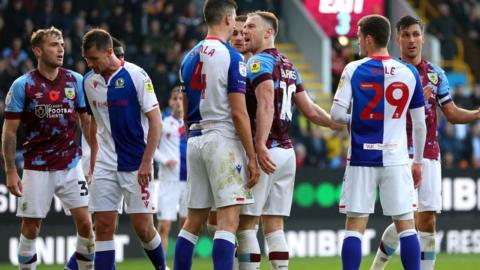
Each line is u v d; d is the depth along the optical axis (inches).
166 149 1893.5
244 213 1170.6
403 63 1189.1
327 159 2659.9
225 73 1136.8
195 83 1154.7
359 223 1196.5
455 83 3309.5
